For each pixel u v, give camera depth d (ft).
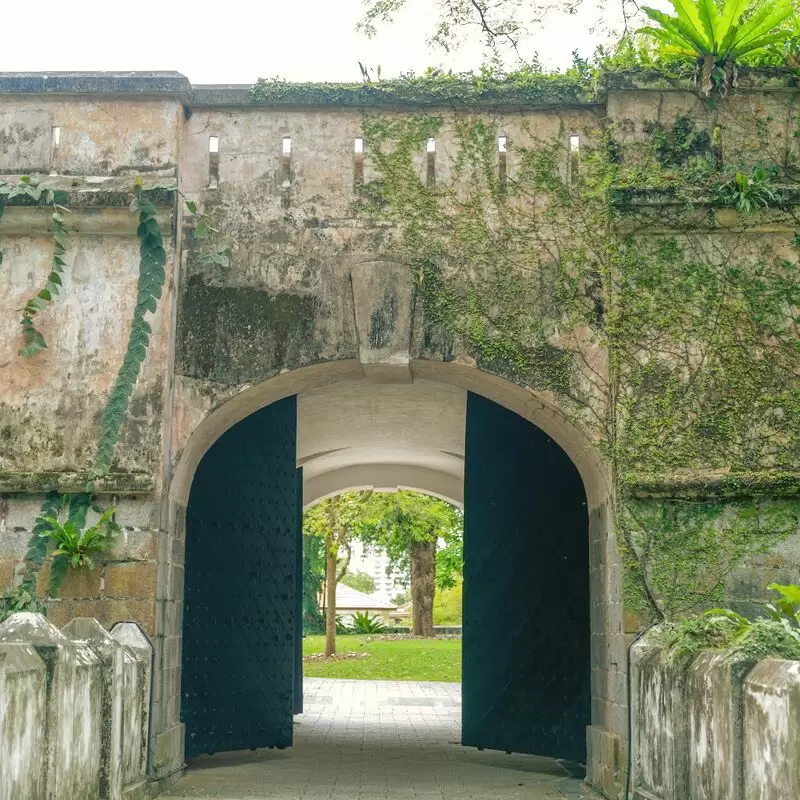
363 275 29.14
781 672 14.71
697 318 27.91
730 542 26.81
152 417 28.07
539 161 29.43
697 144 28.73
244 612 35.17
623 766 26.27
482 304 28.91
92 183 28.86
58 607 27.27
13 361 28.53
